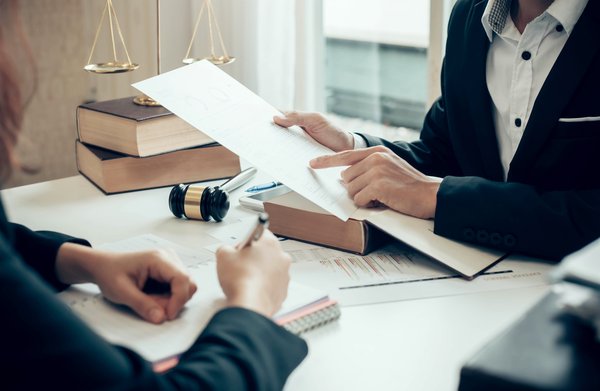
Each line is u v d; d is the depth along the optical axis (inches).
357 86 114.3
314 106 100.0
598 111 49.6
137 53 106.3
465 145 56.9
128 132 56.2
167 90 51.1
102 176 56.7
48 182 60.1
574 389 24.1
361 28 109.3
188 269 40.6
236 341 29.0
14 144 30.5
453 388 30.8
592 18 49.2
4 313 23.9
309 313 35.8
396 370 32.3
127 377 25.4
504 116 55.0
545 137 50.6
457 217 45.1
